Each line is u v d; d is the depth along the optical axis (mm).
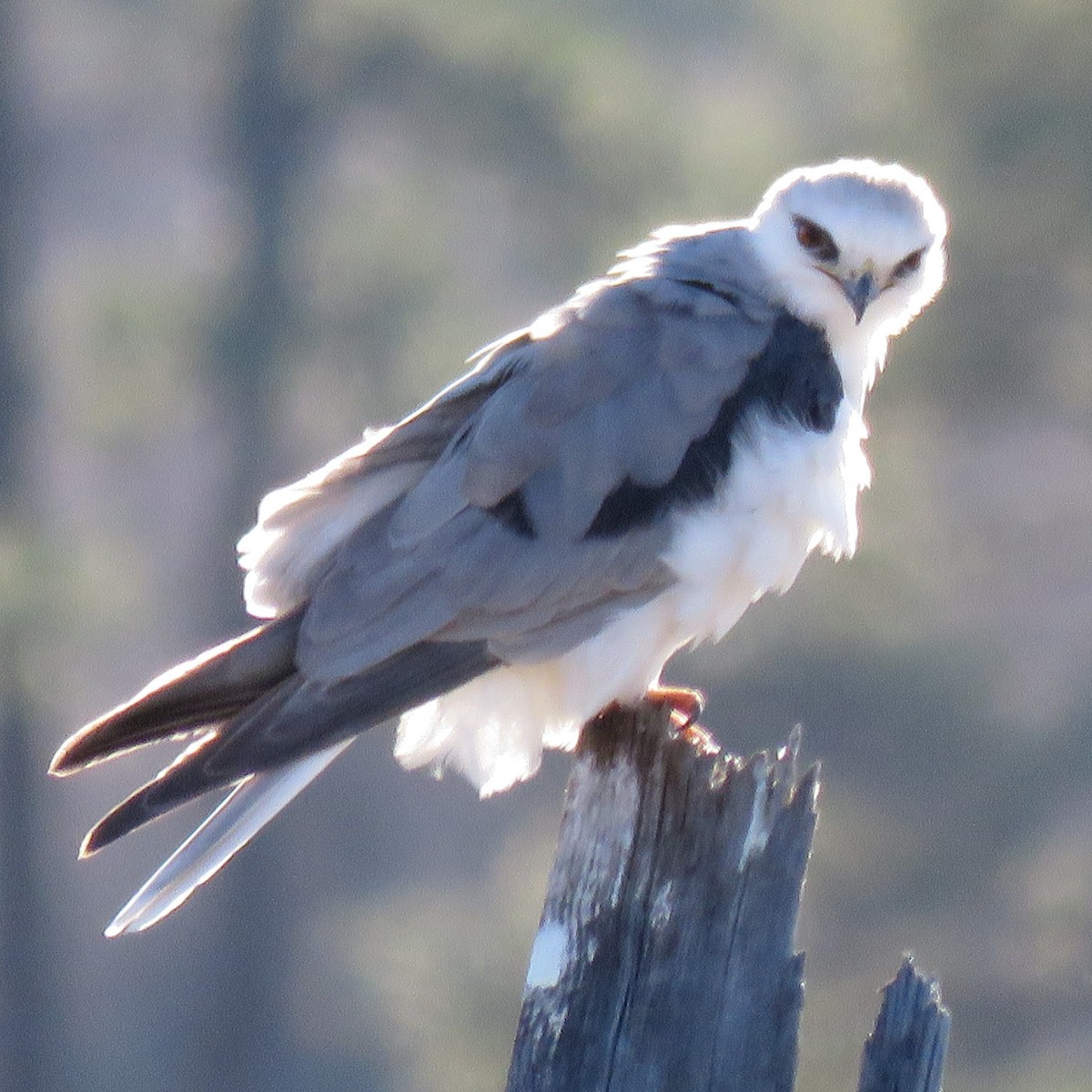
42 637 21344
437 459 6195
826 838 15391
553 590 6070
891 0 17547
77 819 26375
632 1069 5086
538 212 22922
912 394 17000
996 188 16797
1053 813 15758
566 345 6277
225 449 24000
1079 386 17438
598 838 5180
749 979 5078
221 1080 25000
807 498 6254
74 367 25375
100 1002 26125
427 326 23094
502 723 6312
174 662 26000
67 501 27719
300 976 24641
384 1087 22125
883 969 15266
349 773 24594
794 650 15492
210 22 24938
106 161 31156
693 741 5406
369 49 22750
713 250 6820
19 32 27484
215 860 5633
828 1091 14172
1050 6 16844
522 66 22188
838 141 18141
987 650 16406
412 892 23812
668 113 22594
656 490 6129
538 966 5180
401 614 5984
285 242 23516
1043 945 15273
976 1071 15289
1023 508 18375
